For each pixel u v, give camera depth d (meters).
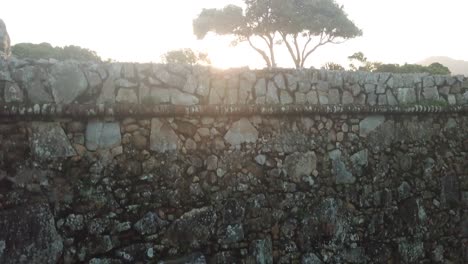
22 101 4.63
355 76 6.26
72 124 4.82
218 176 5.39
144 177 5.05
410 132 6.59
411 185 6.53
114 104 4.93
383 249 6.25
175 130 5.23
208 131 5.39
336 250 5.95
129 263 4.93
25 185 4.60
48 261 4.61
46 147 4.70
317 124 5.97
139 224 5.00
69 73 4.85
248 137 5.58
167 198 5.14
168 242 5.11
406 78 6.62
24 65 4.70
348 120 6.17
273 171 5.68
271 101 5.72
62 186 4.73
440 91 6.88
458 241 6.83
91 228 4.81
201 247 5.25
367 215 6.19
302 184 5.82
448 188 6.82
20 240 4.52
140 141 5.07
